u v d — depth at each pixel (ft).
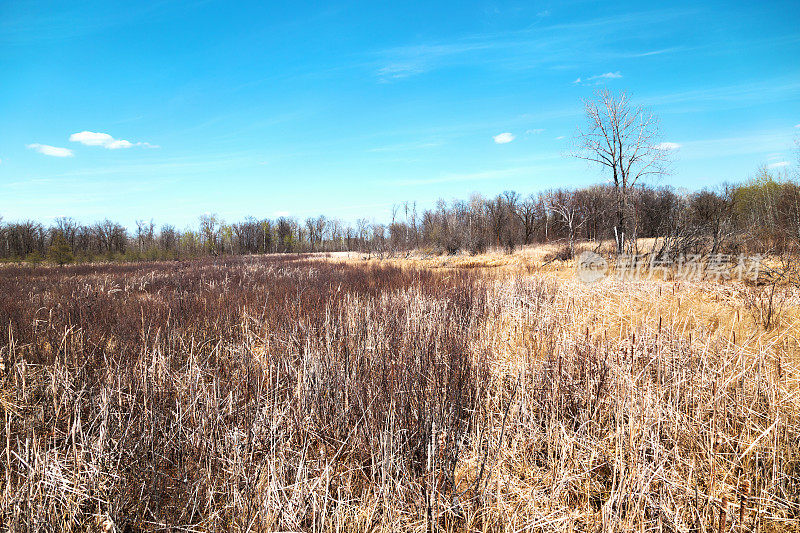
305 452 11.30
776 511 9.59
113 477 10.13
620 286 31.58
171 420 12.56
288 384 14.76
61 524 9.29
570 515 9.80
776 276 32.27
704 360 15.37
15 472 10.38
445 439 11.43
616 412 12.72
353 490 10.88
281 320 22.88
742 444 11.40
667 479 10.28
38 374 16.06
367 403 13.26
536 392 14.39
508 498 10.67
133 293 37.24
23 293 36.04
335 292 33.83
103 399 12.41
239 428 12.48
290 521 9.21
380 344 17.54
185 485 10.37
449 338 17.81
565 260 66.28
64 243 96.53
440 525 9.74
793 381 14.61
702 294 27.96
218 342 19.44
